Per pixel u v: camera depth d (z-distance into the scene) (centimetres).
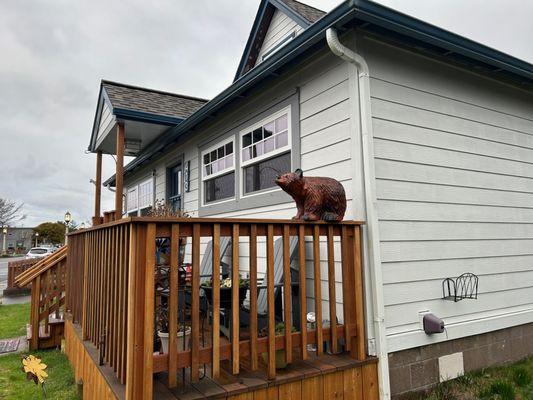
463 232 369
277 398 239
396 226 318
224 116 536
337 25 291
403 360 306
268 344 242
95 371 276
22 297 1059
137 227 207
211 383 235
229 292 301
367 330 291
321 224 280
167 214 611
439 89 369
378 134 315
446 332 338
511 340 394
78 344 366
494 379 339
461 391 315
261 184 452
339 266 318
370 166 301
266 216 432
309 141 364
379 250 299
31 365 276
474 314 367
